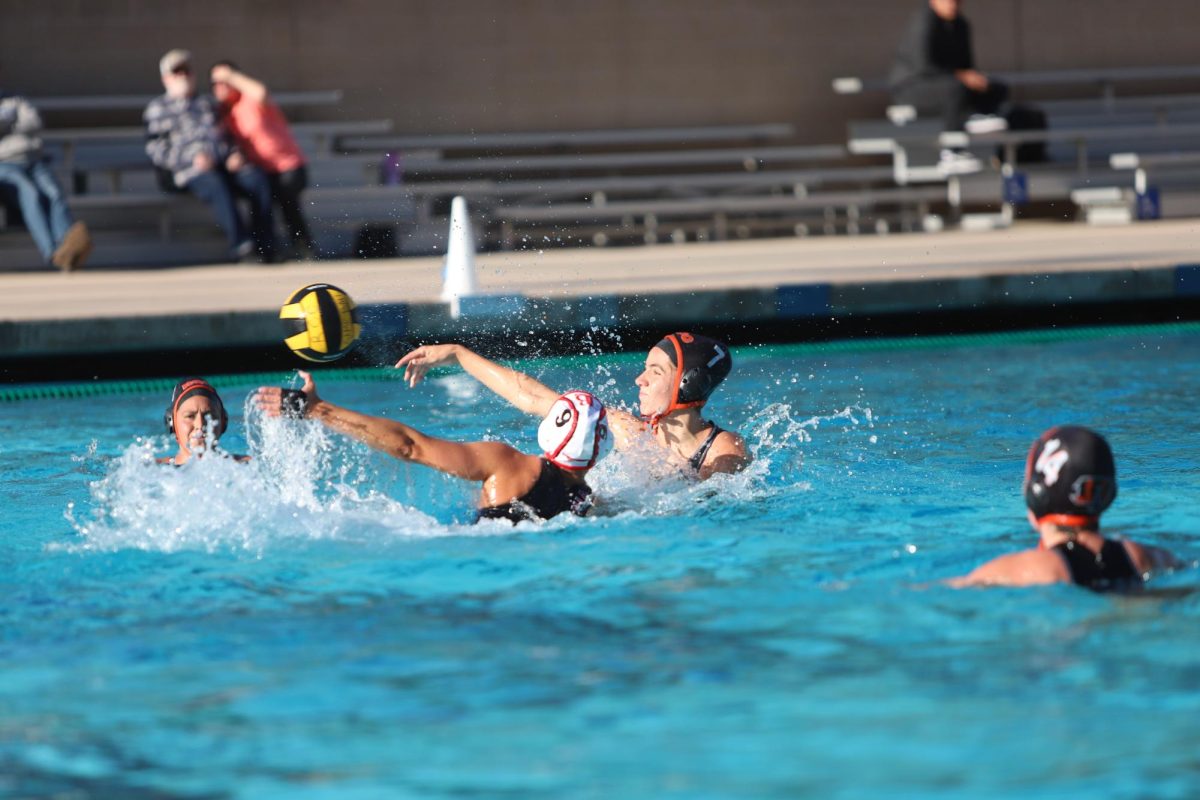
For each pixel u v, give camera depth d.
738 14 37.22
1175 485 11.37
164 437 15.07
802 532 9.89
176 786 5.67
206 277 26.19
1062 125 36.78
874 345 21.61
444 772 5.74
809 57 37.56
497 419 15.72
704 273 24.19
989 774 5.59
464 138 36.00
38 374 19.47
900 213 36.22
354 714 6.40
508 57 36.41
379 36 35.75
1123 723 6.08
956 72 34.94
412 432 9.77
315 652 7.32
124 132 31.22
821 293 21.72
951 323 22.33
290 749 6.01
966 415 15.21
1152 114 37.31
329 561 9.20
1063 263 23.45
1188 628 7.34
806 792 5.47
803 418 15.17
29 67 34.22
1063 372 18.28
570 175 36.41
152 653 7.35
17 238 29.78
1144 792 5.39
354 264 28.83
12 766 5.89
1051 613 7.64
